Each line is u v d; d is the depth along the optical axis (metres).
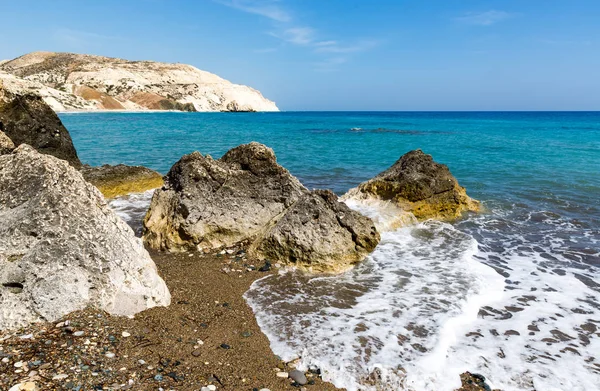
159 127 58.53
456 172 21.61
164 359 4.88
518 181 19.05
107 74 131.25
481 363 5.24
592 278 8.15
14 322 5.01
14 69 143.25
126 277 5.86
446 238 10.67
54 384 4.08
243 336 5.68
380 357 5.28
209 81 175.12
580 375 5.05
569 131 57.78
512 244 10.38
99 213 6.15
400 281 7.84
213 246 9.46
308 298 7.03
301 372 4.95
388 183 13.16
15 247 5.39
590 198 15.56
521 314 6.59
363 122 89.38
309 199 9.20
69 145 17.48
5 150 11.69
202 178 9.92
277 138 43.81
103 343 4.91
